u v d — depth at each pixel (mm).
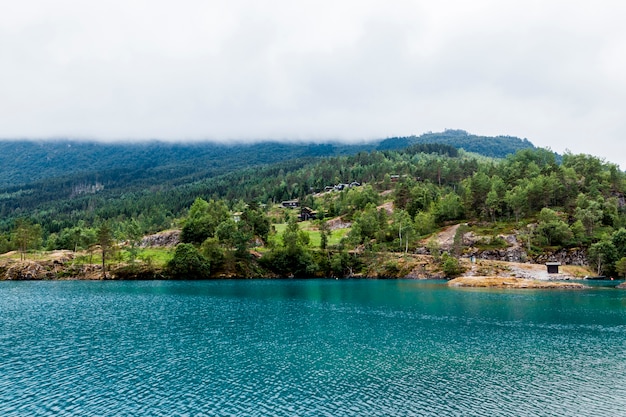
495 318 92438
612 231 197000
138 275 180000
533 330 80375
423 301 117750
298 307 107375
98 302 114375
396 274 188125
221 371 55938
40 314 95812
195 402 45781
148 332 78188
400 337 74750
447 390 49500
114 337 74250
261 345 69250
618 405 45281
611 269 176500
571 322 88125
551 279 165250
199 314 96750
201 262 182500
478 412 43500
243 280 181250
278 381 52312
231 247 198375
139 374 54594
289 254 196625
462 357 62719
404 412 43469
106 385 50656
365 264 197750
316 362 59969
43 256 194250
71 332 77938
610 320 90188
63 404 45062
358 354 64125
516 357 62781
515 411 43812
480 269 171125
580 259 186500
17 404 45000
